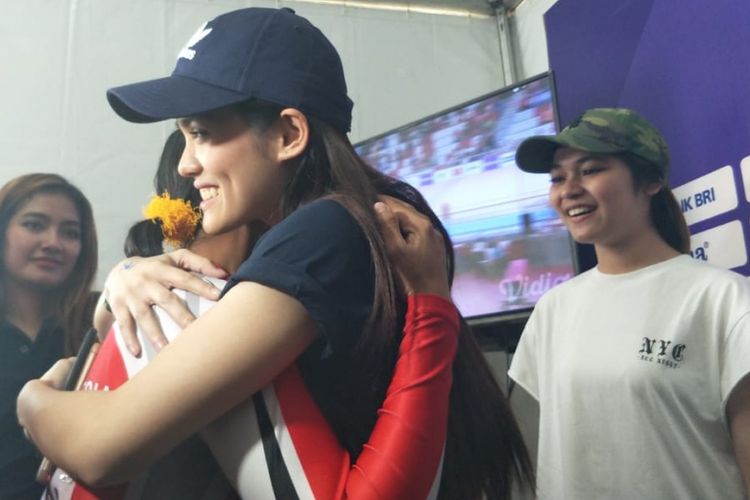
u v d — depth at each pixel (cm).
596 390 128
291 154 59
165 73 230
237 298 48
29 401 53
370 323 52
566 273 185
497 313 194
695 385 116
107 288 61
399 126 246
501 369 210
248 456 48
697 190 168
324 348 52
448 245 71
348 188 59
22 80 215
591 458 126
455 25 267
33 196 151
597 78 214
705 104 167
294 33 62
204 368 46
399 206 63
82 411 48
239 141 59
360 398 55
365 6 260
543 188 193
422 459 50
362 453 50
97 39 227
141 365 52
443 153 215
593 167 140
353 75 251
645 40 191
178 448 52
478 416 65
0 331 136
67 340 144
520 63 262
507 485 66
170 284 57
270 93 58
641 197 139
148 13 234
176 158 83
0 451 115
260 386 48
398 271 58
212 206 60
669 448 117
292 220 53
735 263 155
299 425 49
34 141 212
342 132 64
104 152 218
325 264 51
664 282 130
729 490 112
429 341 55
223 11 243
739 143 156
